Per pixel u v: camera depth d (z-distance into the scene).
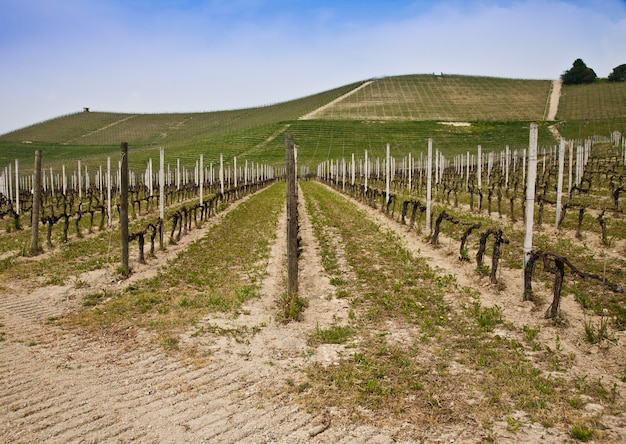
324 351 7.04
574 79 120.00
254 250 15.12
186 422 5.13
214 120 138.12
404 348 7.06
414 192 33.66
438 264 12.34
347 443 4.75
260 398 5.65
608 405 5.34
